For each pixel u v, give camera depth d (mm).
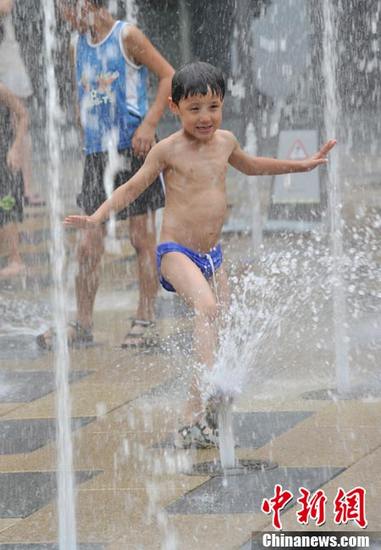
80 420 12031
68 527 9047
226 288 11719
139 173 11586
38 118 24797
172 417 11969
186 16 32188
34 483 10180
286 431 11297
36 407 12742
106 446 11102
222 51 31266
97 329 16438
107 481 10117
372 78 31422
